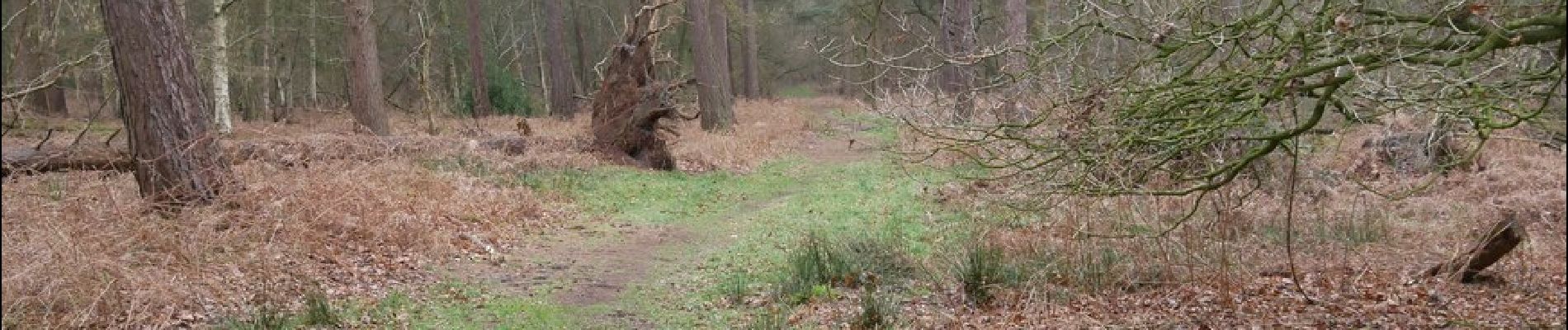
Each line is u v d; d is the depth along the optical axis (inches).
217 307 287.3
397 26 1279.5
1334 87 203.8
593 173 623.8
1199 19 232.2
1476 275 334.6
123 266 280.7
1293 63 226.7
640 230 459.5
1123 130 236.5
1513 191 443.8
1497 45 184.1
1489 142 513.0
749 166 738.8
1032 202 289.3
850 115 1203.2
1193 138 228.1
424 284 334.6
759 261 382.6
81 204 343.0
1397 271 353.4
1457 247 370.6
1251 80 216.2
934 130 285.7
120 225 321.7
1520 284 330.0
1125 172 256.4
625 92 690.2
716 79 962.1
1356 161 502.0
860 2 918.4
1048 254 344.5
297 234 362.3
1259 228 395.2
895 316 284.8
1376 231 400.2
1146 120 233.3
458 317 294.0
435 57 1373.0
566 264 382.0
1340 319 292.2
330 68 1315.2
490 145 653.9
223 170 386.0
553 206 498.0
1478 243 337.7
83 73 627.8
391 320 285.6
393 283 332.2
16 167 430.9
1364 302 312.7
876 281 335.3
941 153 641.0
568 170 617.3
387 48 1295.5
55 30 423.2
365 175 458.6
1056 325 290.5
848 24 1069.8
